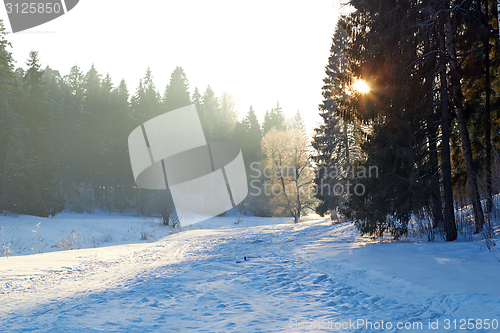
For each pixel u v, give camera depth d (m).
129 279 7.65
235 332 4.01
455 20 11.27
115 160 57.50
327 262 8.77
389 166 11.88
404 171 11.70
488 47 11.34
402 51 12.35
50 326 4.34
